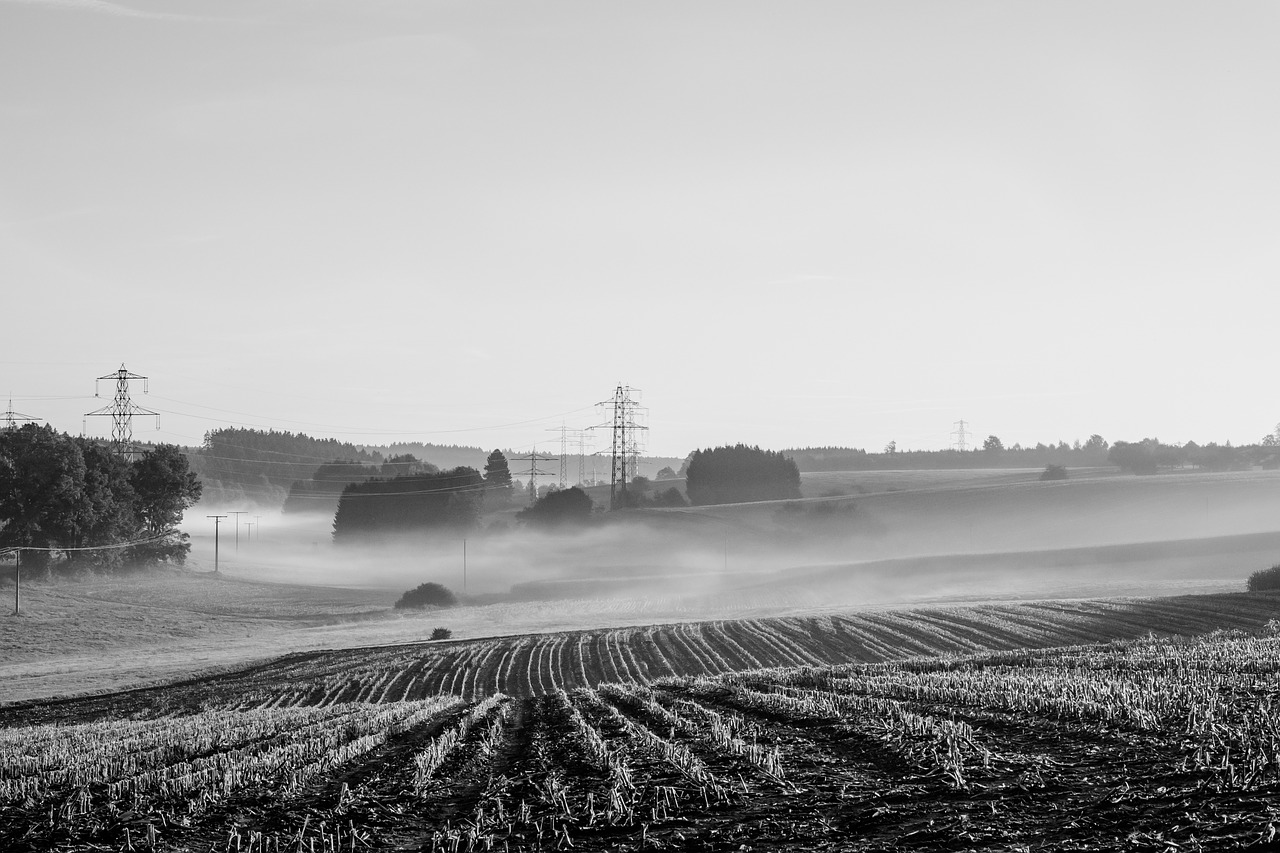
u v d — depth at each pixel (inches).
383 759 824.9
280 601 4507.9
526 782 690.2
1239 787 520.7
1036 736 715.4
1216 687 891.4
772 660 2183.8
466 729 1029.8
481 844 529.0
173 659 2674.7
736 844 499.5
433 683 2027.6
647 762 728.3
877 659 2114.9
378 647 2755.9
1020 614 2578.7
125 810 645.9
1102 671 1154.0
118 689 2159.2
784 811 552.4
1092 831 475.2
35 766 864.9
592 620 3405.5
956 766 618.5
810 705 983.0
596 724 1026.1
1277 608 2352.4
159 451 5674.2
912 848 473.4
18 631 3147.1
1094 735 696.4
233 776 716.7
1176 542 4547.2
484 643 2669.8
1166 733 678.5
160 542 5378.9
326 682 2071.9
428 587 4264.3
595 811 581.6
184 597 4485.7
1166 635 2097.7
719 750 753.6
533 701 1460.4
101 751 957.8
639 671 2114.9
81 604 3762.3
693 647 2405.3
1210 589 3341.5
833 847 483.5
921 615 2709.2
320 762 783.7
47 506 4650.6
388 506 7116.1
